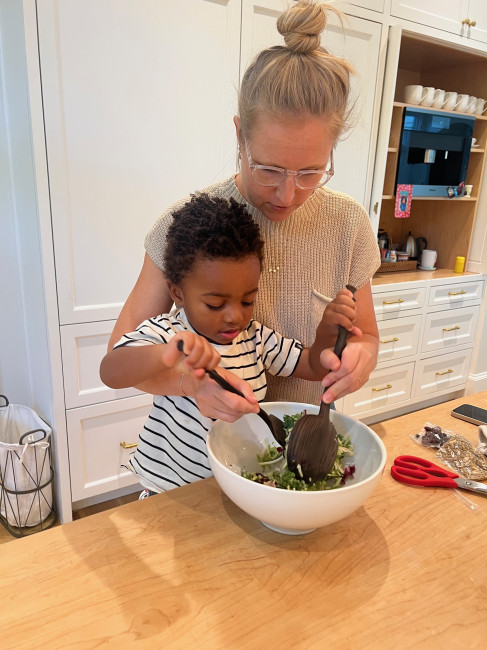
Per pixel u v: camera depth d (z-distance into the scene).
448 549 0.66
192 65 1.67
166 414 0.86
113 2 1.48
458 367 3.01
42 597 0.56
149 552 0.63
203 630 0.53
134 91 1.59
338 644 0.52
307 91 0.64
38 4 1.36
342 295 0.79
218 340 0.79
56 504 1.86
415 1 2.20
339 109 0.69
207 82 1.72
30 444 1.69
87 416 1.75
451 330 2.86
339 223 0.89
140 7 1.53
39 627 0.52
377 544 0.66
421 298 2.63
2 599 0.55
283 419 0.80
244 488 0.59
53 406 1.70
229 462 0.75
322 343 0.83
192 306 0.75
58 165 1.51
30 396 2.01
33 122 1.44
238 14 1.72
